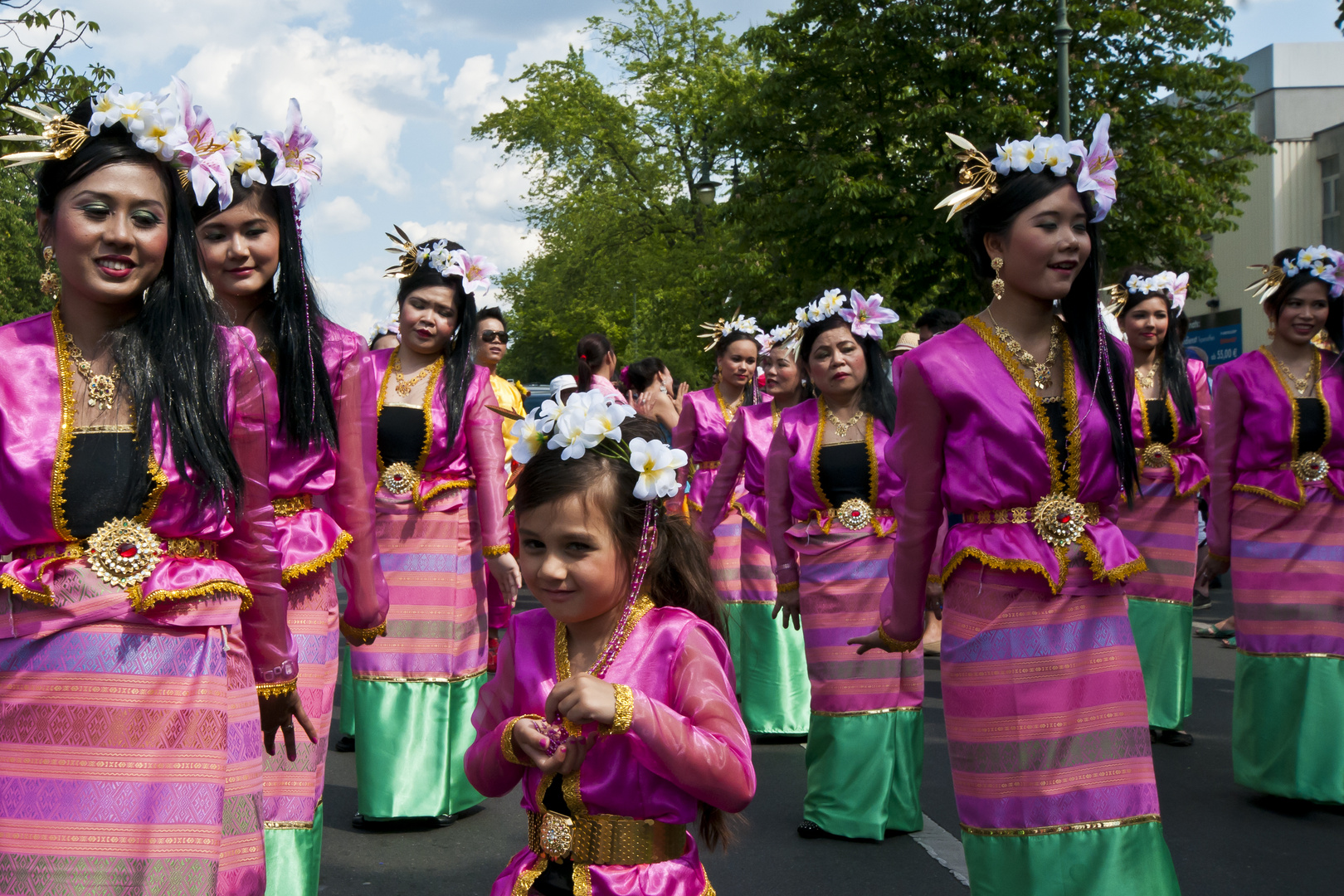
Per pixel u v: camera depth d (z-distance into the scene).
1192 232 20.92
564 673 2.41
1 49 8.05
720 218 23.06
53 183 2.46
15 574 2.41
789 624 6.92
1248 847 4.67
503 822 5.38
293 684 2.87
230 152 2.75
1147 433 6.55
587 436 2.31
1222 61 20.83
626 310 39.91
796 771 6.18
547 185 39.19
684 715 2.29
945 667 3.23
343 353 3.84
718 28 36.44
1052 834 3.03
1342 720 5.02
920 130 19.72
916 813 5.00
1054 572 3.07
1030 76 19.14
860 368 5.28
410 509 5.38
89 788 2.37
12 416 2.40
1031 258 3.09
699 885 2.33
